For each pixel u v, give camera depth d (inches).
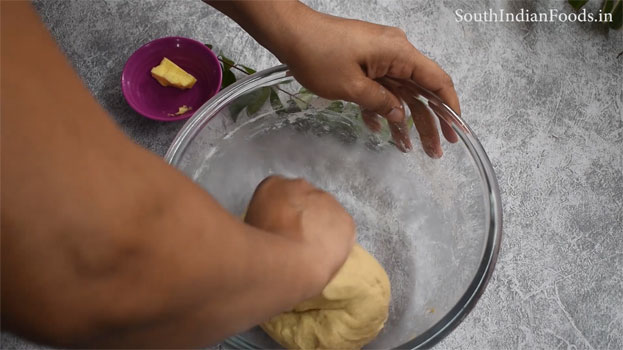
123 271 13.1
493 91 28.0
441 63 28.1
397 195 25.0
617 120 28.0
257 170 24.5
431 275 24.1
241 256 15.2
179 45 27.1
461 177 24.0
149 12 27.8
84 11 27.6
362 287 22.2
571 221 27.2
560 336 26.4
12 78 11.8
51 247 12.2
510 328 26.4
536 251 26.9
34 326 13.2
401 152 24.9
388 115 23.9
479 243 23.2
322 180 25.0
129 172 13.1
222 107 23.4
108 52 27.4
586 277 26.8
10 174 11.6
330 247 18.5
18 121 11.7
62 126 12.2
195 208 14.3
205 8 27.9
